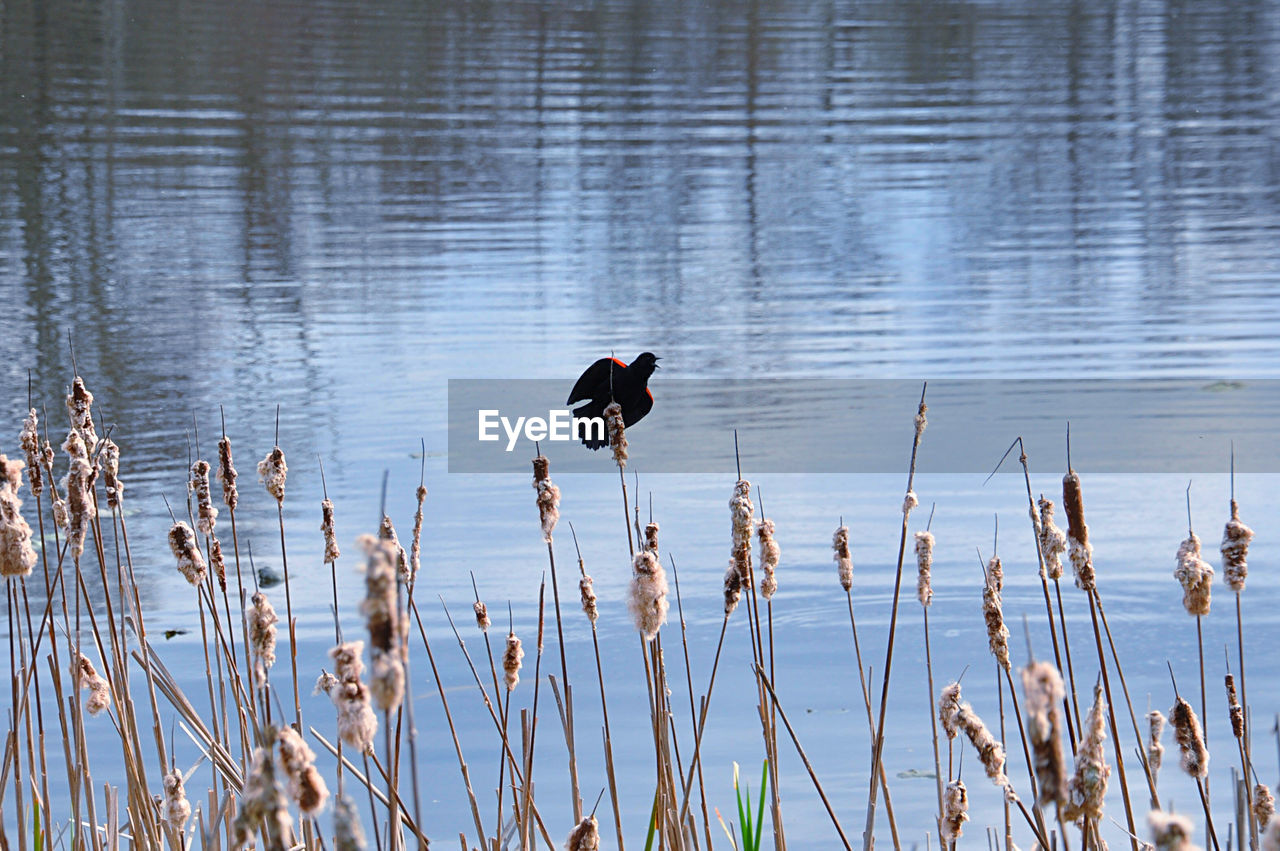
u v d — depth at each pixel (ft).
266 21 147.13
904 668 29.68
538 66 135.54
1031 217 83.46
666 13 169.58
